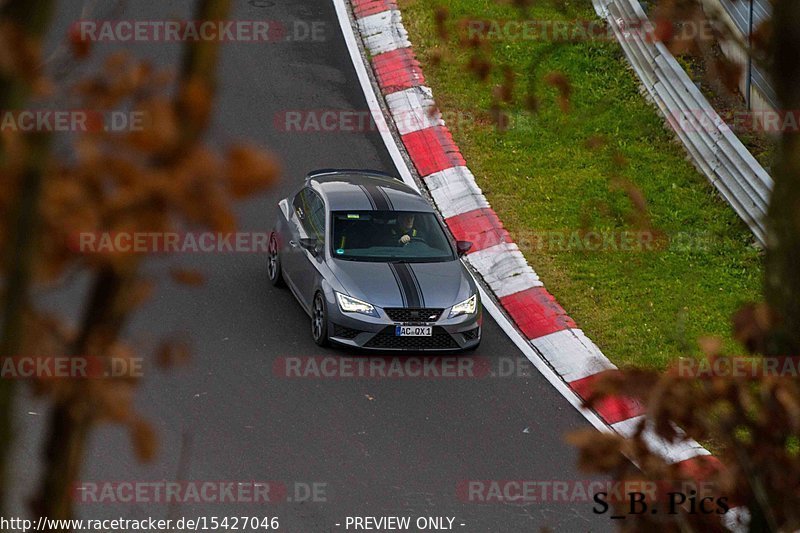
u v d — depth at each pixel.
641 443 11.83
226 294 47.75
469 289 45.22
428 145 61.91
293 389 40.34
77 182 6.33
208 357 42.03
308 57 69.00
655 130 63.62
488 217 56.06
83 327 7.05
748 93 59.28
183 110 6.43
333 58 69.19
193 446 35.47
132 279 7.00
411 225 47.44
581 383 43.44
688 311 49.16
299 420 38.16
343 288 43.62
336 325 43.53
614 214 49.88
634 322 48.22
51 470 7.31
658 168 60.59
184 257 50.56
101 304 7.01
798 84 9.42
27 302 6.45
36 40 6.16
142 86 6.66
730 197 57.53
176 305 45.94
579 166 60.81
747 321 10.13
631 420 40.25
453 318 44.00
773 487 10.68
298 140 60.97
